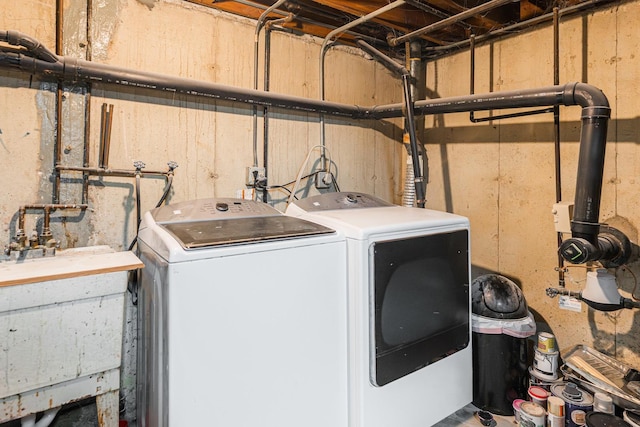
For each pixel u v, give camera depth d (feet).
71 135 5.54
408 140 8.40
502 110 7.93
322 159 8.24
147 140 6.14
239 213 5.87
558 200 6.83
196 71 6.59
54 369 4.13
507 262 7.90
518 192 7.68
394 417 5.29
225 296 4.04
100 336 4.41
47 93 5.36
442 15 7.03
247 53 7.17
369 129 9.11
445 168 9.06
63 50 5.45
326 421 4.89
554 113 6.84
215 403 4.00
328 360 4.88
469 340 6.38
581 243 5.43
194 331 3.85
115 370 4.58
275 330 4.40
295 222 5.49
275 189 7.58
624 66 6.21
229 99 6.49
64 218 5.53
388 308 5.14
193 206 5.67
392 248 5.17
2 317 3.81
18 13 5.16
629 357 6.20
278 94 6.99
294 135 7.82
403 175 9.79
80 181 5.63
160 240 4.19
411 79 8.27
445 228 5.91
